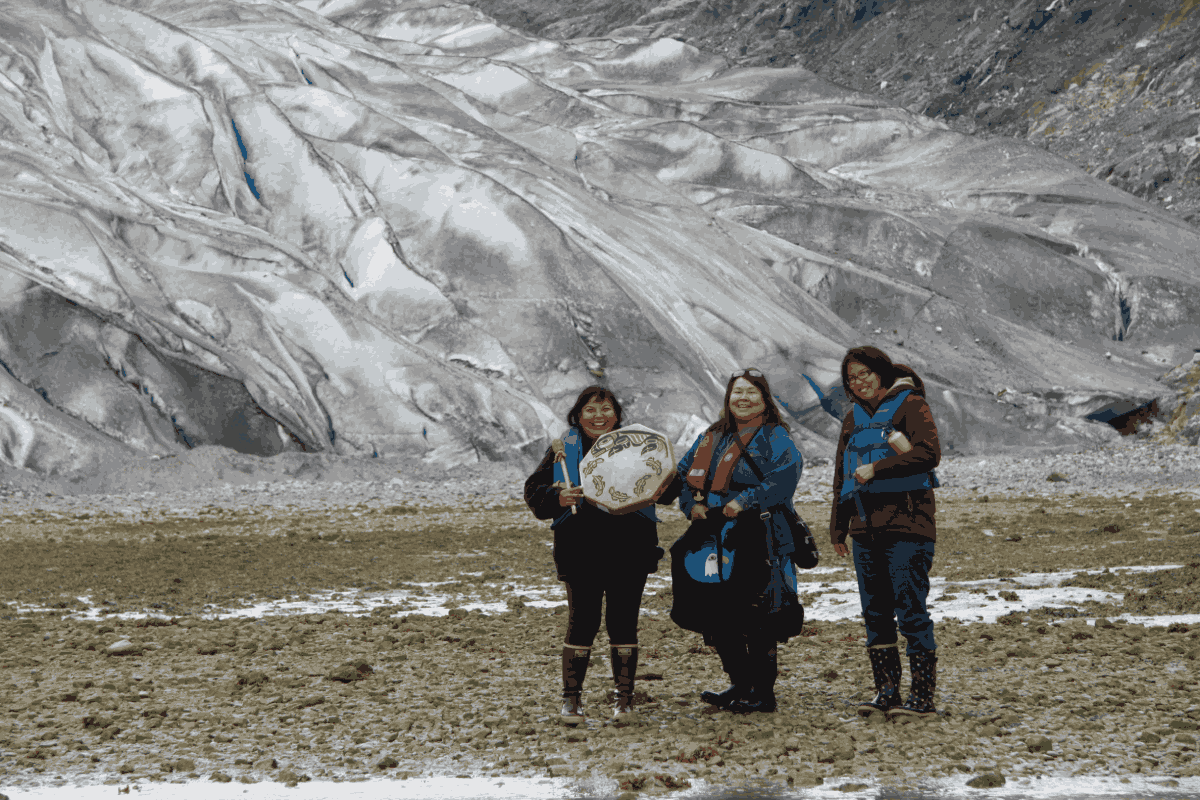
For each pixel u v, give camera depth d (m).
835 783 4.18
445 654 6.98
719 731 4.95
